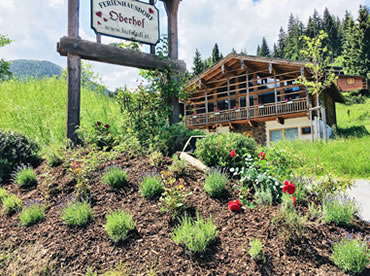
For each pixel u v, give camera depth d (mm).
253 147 4855
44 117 7922
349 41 51094
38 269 2688
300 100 16125
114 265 2682
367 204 4281
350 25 68875
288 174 4027
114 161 4934
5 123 7457
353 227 3271
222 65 17172
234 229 3135
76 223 3301
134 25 7008
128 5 6953
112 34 6660
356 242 2730
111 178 4082
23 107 8086
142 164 4758
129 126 6242
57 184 4312
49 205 3844
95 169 4578
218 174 4121
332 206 3434
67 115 5922
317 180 4145
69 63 6004
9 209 3816
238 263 2662
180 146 5789
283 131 17156
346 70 49000
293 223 3018
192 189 3996
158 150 5324
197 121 19250
